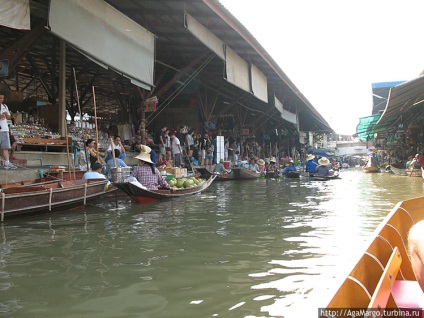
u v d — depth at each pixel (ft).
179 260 14.33
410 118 82.38
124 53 29.81
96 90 65.82
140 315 9.66
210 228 20.15
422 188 44.39
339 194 38.09
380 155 118.62
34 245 16.47
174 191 32.83
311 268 13.35
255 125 88.38
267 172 65.51
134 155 45.11
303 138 112.47
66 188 23.88
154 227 20.40
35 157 31.24
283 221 22.18
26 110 44.93
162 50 47.75
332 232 19.08
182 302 10.47
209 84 62.49
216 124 75.51
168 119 65.57
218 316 9.61
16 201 21.29
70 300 10.62
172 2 34.30
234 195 36.88
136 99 57.77
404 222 14.16
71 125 41.16
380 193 38.83
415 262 6.49
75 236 18.17
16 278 12.36
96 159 33.78
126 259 14.46
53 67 44.86
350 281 6.98
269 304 10.33
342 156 189.88
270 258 14.55
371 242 9.35
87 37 25.77
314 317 9.52
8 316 9.61
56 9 23.03
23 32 38.06
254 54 49.06
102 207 27.48
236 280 12.17
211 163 62.28
